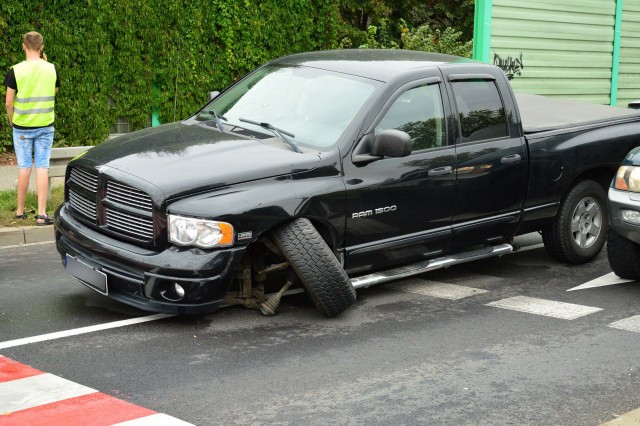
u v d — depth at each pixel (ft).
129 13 50.90
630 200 25.21
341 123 23.29
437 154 24.49
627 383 18.81
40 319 22.33
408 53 27.22
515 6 55.31
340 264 22.44
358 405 17.40
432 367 19.61
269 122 24.09
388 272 24.41
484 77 26.30
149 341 20.92
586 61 60.44
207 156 22.06
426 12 93.30
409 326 22.49
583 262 29.32
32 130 31.65
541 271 28.40
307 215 21.93
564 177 27.78
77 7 48.78
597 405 17.61
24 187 31.99
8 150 48.19
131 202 21.25
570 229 28.48
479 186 25.50
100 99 50.44
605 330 22.44
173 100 54.29
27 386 17.97
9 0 46.21
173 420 16.46
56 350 20.13
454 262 25.72
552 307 24.39
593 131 28.89
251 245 22.44
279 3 58.03
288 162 21.97
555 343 21.38
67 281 25.89
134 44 51.55
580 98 60.70
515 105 26.78
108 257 21.50
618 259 26.66
